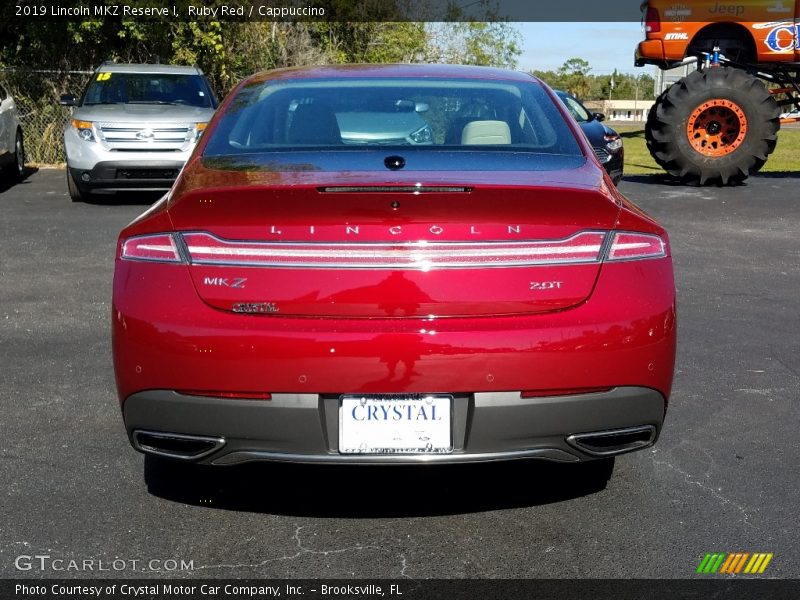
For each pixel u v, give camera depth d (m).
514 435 2.89
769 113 12.90
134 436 3.05
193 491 3.48
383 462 2.89
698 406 4.41
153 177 11.48
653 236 3.04
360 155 3.38
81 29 17.00
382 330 2.83
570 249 2.93
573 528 3.19
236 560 2.97
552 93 4.06
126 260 3.03
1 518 3.23
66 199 12.08
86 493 3.44
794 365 5.05
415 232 2.86
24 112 16.91
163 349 2.89
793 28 13.71
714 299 6.56
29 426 4.11
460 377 2.83
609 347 2.90
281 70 4.34
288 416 2.85
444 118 3.73
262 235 2.88
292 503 3.39
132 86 12.63
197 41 18.09
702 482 3.56
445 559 2.98
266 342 2.83
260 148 3.54
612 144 12.45
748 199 11.82
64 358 5.12
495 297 2.89
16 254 8.12
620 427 2.99
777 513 3.30
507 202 2.86
